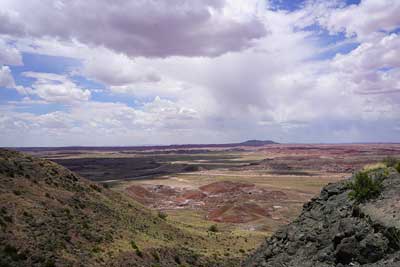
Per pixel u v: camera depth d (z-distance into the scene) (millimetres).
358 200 17203
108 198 49406
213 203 110188
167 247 38562
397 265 12156
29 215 30281
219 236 57312
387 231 13836
